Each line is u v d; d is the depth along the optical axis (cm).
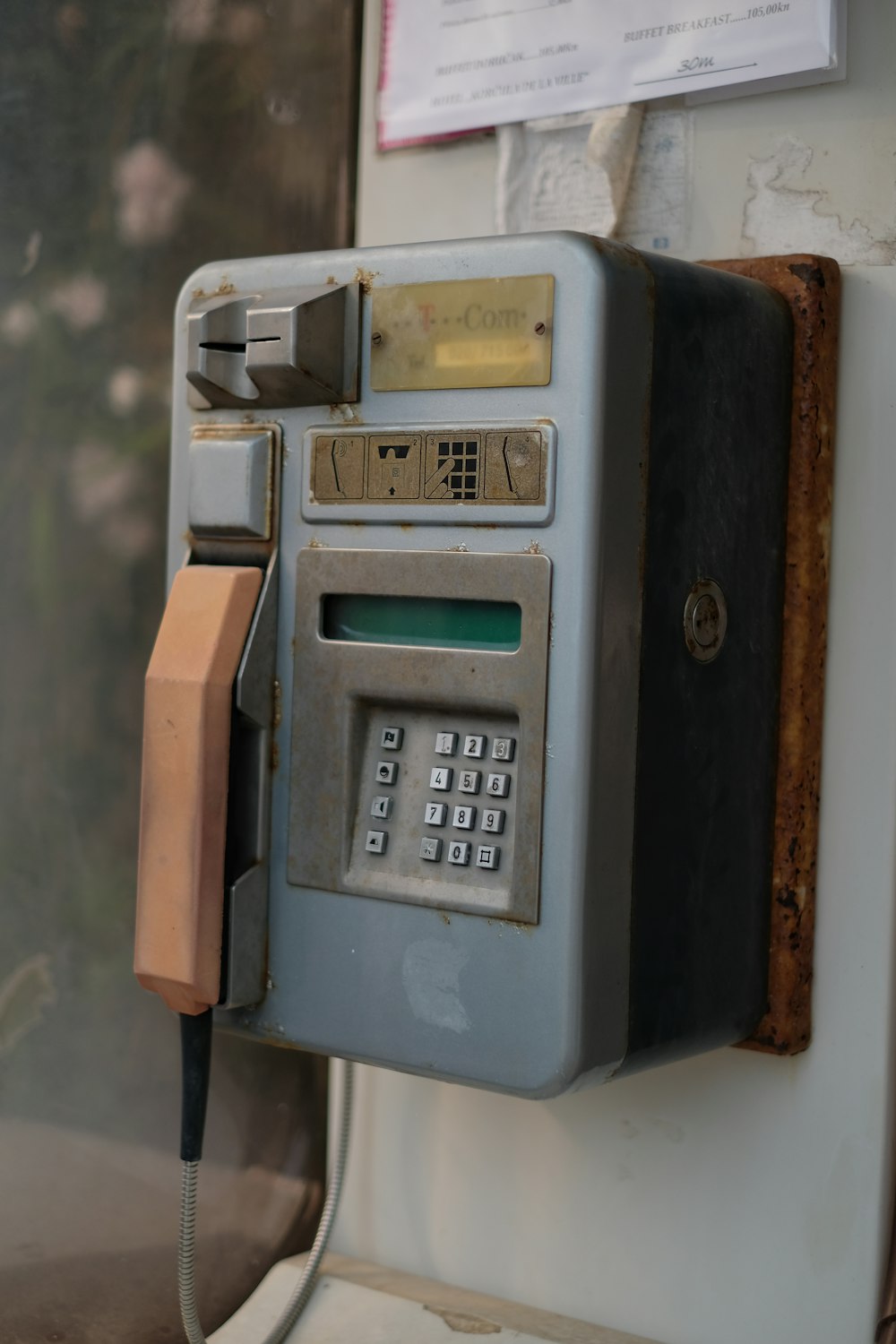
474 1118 194
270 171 201
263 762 177
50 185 191
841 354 181
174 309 199
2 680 190
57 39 191
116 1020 195
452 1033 170
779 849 181
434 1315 190
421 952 171
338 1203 193
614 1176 188
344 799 174
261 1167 200
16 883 190
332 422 175
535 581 167
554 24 189
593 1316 189
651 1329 187
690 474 172
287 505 176
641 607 169
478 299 169
